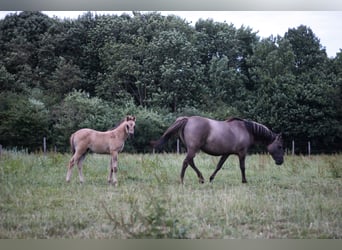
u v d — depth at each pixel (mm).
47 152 14414
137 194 7969
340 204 7379
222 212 6766
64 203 7391
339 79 14562
